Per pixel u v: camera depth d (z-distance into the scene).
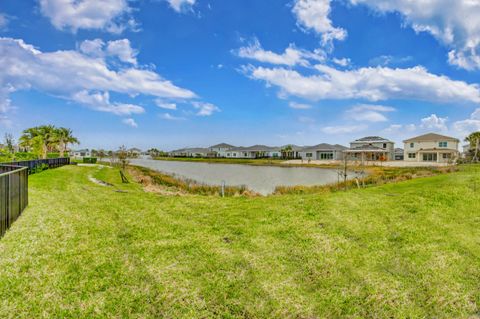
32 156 39.53
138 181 22.53
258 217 8.33
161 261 5.12
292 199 11.28
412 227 7.38
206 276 4.63
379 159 57.97
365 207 9.51
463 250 5.91
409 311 3.86
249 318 3.64
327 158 69.56
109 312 3.61
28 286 4.07
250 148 94.12
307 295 4.20
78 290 4.05
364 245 6.15
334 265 5.16
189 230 7.04
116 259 5.13
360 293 4.27
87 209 9.06
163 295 4.03
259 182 27.14
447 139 50.84
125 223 7.53
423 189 12.57
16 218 7.52
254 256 5.47
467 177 15.16
